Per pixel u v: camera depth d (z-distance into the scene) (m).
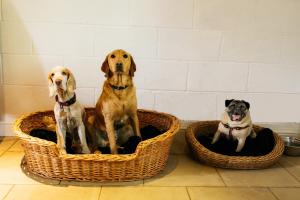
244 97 2.50
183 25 2.33
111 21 2.30
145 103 2.47
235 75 2.45
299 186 1.73
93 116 2.09
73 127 1.85
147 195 1.58
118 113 1.87
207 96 2.48
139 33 2.33
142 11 2.29
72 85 1.75
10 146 2.19
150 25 2.32
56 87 1.69
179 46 2.37
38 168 1.73
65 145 1.85
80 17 2.28
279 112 2.54
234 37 2.38
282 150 2.00
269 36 2.39
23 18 2.25
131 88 1.89
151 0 2.28
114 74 1.80
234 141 2.11
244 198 1.58
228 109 2.02
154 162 1.76
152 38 2.35
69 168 1.67
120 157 1.62
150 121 2.34
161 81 2.43
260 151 2.02
